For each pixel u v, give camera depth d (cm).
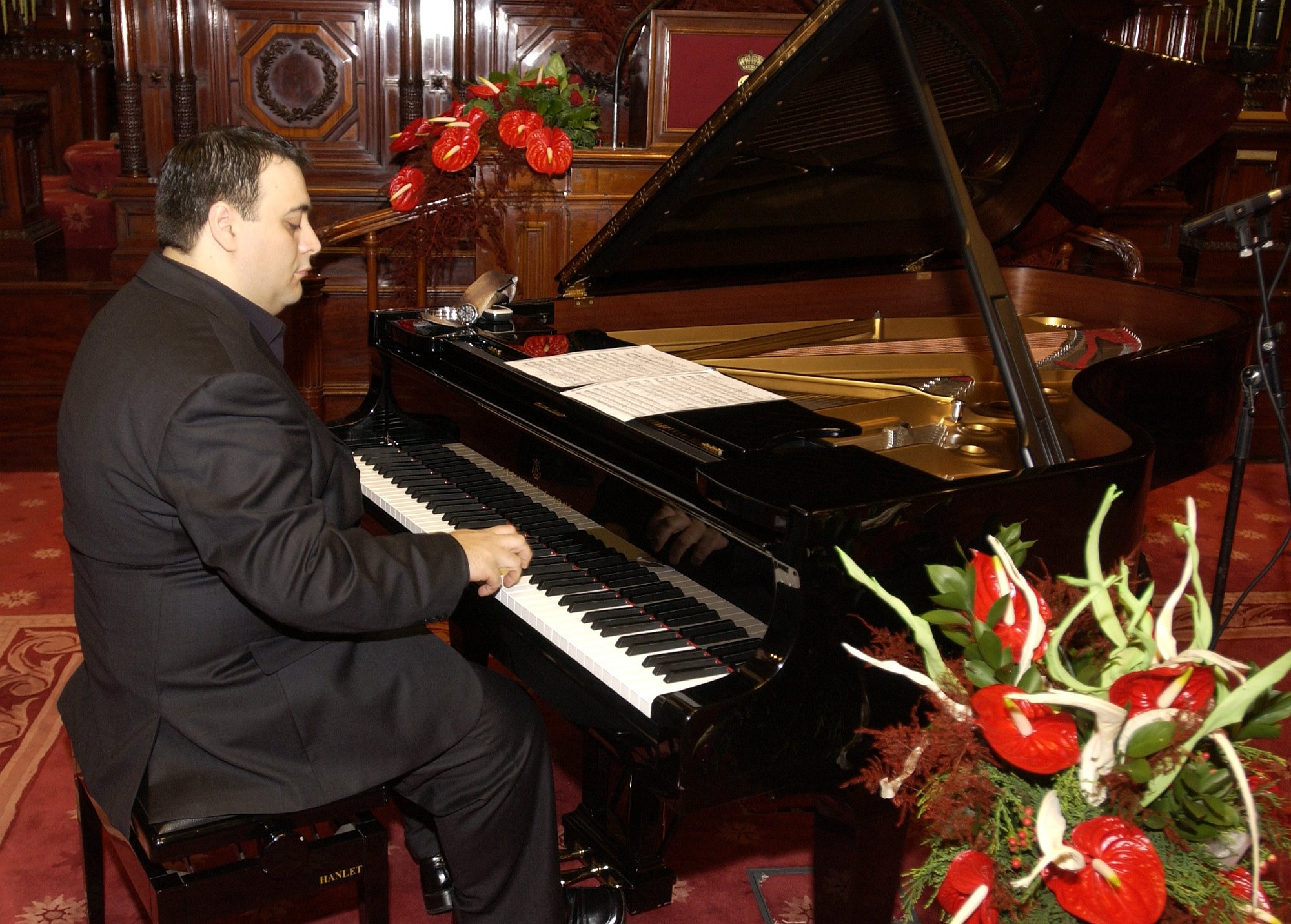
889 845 180
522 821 197
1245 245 204
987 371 288
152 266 181
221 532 161
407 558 177
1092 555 136
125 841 174
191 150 178
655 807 226
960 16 247
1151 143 332
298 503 167
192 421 161
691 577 185
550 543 215
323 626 168
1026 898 126
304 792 176
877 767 141
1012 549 145
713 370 247
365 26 496
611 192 412
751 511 166
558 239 414
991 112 285
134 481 166
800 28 213
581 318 297
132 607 172
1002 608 130
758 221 284
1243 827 124
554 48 503
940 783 133
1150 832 129
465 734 191
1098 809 128
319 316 485
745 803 187
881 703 170
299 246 188
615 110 439
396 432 272
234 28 491
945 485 173
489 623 200
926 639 136
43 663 337
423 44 495
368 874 183
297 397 182
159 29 481
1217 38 557
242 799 173
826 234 304
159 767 174
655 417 207
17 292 477
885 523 165
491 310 283
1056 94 294
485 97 406
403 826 269
